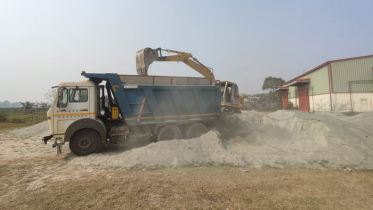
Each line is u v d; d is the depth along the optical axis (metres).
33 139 11.55
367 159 6.27
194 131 9.05
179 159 6.23
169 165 6.02
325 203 3.78
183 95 8.91
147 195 4.01
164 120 8.56
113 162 6.17
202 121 9.38
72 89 7.45
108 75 7.81
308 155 6.50
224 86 13.55
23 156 7.39
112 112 8.21
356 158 6.26
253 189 4.34
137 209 3.49
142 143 9.13
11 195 4.06
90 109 7.55
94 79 8.08
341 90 20.56
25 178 5.00
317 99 23.55
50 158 7.02
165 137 8.58
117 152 7.86
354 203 3.80
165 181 4.74
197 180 4.84
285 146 7.82
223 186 4.48
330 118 9.61
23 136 12.84
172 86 8.65
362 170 5.64
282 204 3.72
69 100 7.36
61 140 7.38
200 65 13.28
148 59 11.02
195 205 3.65
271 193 4.16
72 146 7.18
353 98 20.03
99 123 7.52
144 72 10.83
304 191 4.28
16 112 36.38
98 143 7.52
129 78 8.16
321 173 5.37
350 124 9.61
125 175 5.18
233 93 13.96
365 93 19.62
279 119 11.85
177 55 12.47
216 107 9.58
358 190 4.36
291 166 5.91
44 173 5.40
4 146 9.39
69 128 7.15
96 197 3.93
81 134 7.31
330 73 21.05
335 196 4.07
